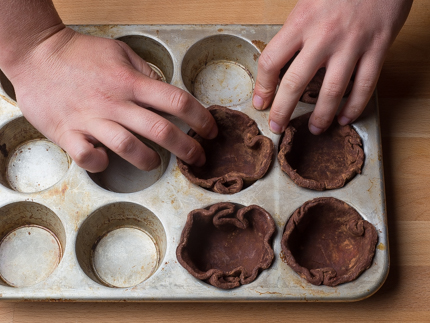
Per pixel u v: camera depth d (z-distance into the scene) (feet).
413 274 1.51
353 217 1.46
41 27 1.51
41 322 1.47
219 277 1.40
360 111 1.50
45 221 1.59
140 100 1.49
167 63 1.73
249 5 1.81
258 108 1.60
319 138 1.59
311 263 1.47
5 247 1.57
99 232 1.59
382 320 1.47
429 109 1.68
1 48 1.48
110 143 1.43
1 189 1.54
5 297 1.40
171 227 1.48
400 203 1.59
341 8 1.41
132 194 1.53
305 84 1.42
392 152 1.64
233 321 1.47
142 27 1.70
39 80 1.51
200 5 1.81
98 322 1.47
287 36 1.43
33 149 1.70
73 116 1.48
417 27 1.77
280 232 1.47
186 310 1.48
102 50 1.53
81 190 1.53
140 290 1.40
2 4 1.44
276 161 1.54
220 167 1.61
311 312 1.48
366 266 1.41
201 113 1.49
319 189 1.50
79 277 1.43
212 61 1.79
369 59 1.42
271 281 1.41
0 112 1.61
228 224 1.48
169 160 1.56
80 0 1.80
